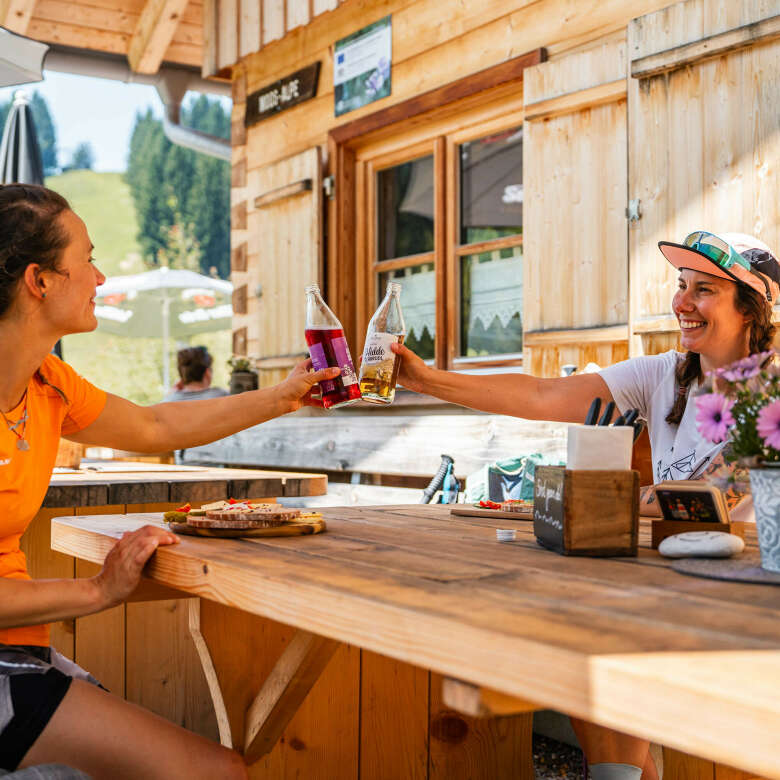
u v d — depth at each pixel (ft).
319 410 17.21
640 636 2.81
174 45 24.77
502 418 12.33
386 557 4.49
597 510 4.50
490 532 5.61
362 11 17.52
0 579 4.77
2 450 5.28
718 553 4.29
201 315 35.37
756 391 4.10
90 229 98.99
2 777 4.20
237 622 5.83
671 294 11.55
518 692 2.77
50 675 4.80
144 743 4.72
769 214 10.59
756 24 10.59
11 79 17.54
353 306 18.21
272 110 19.77
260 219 19.92
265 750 5.89
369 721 7.25
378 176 18.07
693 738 2.38
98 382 79.46
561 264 13.43
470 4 15.26
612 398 7.79
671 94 11.60
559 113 13.41
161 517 6.52
